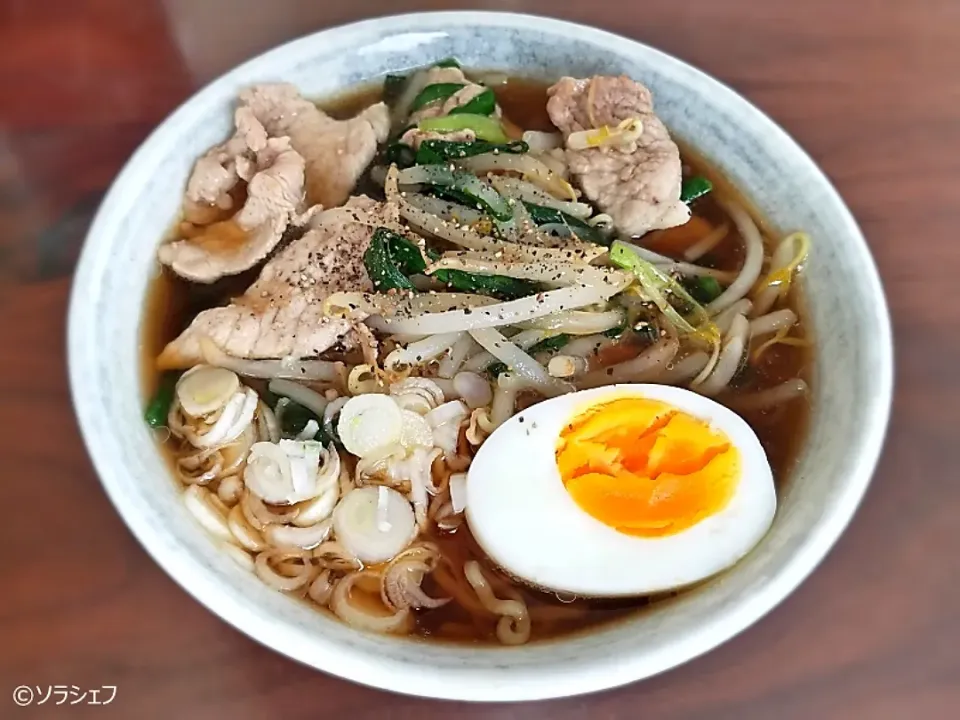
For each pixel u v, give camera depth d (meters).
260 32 0.22
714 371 0.17
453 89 0.20
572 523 0.15
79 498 0.15
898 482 0.15
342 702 0.13
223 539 0.15
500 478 0.16
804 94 0.21
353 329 0.17
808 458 0.16
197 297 0.18
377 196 0.20
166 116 0.20
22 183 0.18
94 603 0.14
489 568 0.16
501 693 0.12
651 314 0.18
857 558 0.15
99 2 0.22
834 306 0.17
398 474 0.16
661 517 0.15
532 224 0.19
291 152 0.19
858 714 0.13
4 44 0.21
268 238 0.18
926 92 0.21
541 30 0.20
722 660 0.13
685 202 0.20
